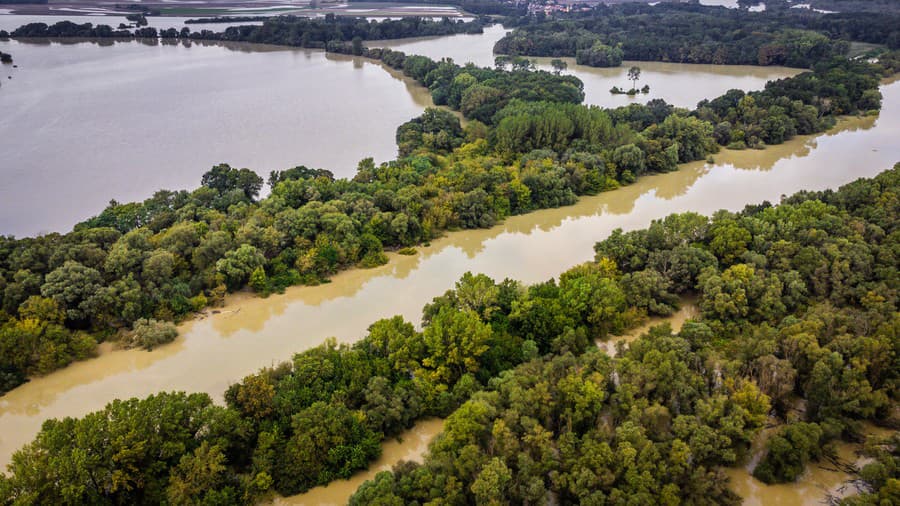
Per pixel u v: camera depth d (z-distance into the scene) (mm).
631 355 81812
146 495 63469
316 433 70062
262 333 99750
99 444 63812
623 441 66938
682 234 115875
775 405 78312
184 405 70250
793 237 112562
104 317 97938
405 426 78375
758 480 70875
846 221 116812
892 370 78562
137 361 92750
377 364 82188
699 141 182500
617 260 112062
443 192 139750
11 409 82500
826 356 77938
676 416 74125
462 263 122500
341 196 132500
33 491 59219
